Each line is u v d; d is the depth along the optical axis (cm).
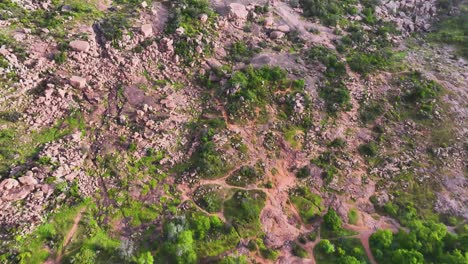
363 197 3266
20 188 2802
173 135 3456
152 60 3947
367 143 3650
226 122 3631
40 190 2838
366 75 4175
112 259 2634
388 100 3972
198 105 3744
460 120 3838
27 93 3341
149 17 4266
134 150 3278
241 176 3259
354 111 3856
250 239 2886
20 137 3114
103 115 3475
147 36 4047
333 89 3962
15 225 2644
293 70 4094
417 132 3728
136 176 3144
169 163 3278
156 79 3838
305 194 3241
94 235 2755
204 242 2800
